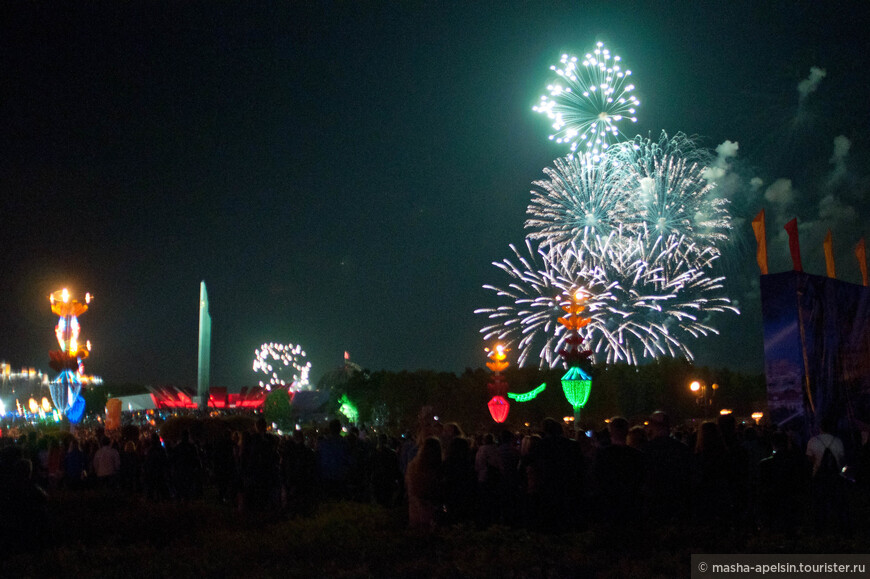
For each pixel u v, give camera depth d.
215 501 19.48
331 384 59.53
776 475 12.16
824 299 16.53
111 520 15.17
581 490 12.70
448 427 15.48
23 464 12.69
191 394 82.19
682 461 11.37
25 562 11.58
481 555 10.74
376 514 15.34
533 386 58.84
